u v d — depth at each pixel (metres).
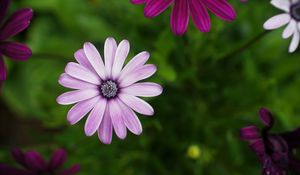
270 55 0.60
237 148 0.53
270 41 0.59
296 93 0.58
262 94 0.54
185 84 0.55
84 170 0.55
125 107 0.36
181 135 0.55
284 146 0.38
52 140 0.58
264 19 0.57
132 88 0.36
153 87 0.36
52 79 0.60
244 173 0.56
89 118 0.36
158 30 0.55
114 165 0.55
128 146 0.55
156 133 0.55
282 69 0.59
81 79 0.36
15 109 0.66
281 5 0.38
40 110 0.64
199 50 0.52
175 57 0.54
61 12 0.61
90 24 0.60
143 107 0.36
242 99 0.55
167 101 0.55
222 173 0.56
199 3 0.38
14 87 0.66
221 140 0.55
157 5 0.37
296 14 0.39
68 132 0.54
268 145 0.38
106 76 0.37
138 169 0.57
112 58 0.36
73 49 0.60
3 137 0.74
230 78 0.57
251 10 0.56
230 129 0.54
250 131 0.37
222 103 0.56
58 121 0.53
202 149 0.54
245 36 0.59
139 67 0.37
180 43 0.52
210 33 0.50
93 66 0.36
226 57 0.48
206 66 0.53
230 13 0.37
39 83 0.61
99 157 0.54
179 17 0.38
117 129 0.36
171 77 0.49
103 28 0.60
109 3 0.58
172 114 0.55
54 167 0.44
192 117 0.54
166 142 0.55
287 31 0.39
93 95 0.36
